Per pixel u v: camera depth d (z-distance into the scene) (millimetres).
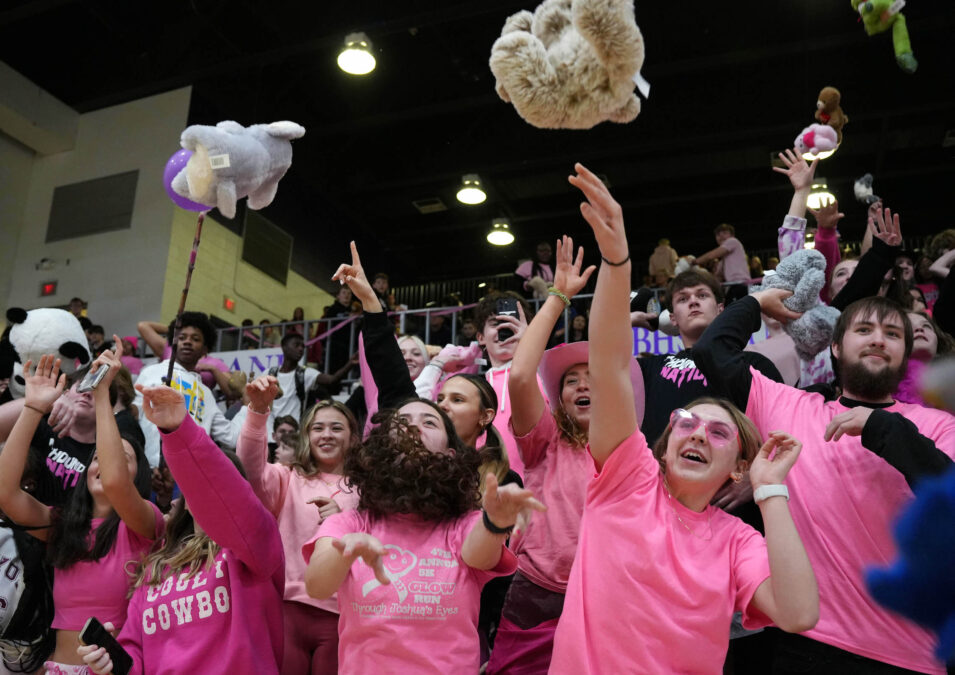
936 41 11430
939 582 1427
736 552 2361
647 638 2209
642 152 13703
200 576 2906
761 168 13977
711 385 3082
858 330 2906
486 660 3199
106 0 11922
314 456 3465
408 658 2312
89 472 3289
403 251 16703
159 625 2867
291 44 11711
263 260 13320
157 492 4250
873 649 2457
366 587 2391
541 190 14852
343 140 14539
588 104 1885
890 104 11734
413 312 8867
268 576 2914
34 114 12703
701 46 11539
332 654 3076
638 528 2324
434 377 4074
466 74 12375
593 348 2377
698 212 14922
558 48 1873
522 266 10055
